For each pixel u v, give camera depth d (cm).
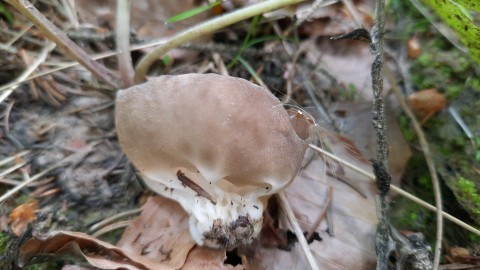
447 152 12
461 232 11
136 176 11
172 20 13
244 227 9
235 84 9
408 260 10
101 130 12
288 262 10
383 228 10
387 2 14
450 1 10
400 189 11
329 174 11
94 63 12
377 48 9
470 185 11
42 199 11
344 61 15
